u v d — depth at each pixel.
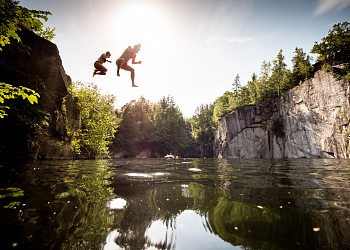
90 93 23.20
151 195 2.98
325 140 30.38
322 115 31.12
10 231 1.58
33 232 1.59
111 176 4.97
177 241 1.52
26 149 10.51
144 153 64.31
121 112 66.00
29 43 11.91
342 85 27.92
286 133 39.56
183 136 77.25
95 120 23.05
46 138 12.52
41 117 11.20
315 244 1.46
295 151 36.84
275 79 50.16
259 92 52.28
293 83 44.69
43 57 12.73
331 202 2.55
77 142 17.23
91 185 3.62
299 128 36.03
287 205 2.45
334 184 3.90
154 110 82.31
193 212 2.21
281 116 41.66
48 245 1.40
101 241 1.50
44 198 2.58
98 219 1.96
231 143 52.22
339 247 1.41
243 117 48.94
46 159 12.03
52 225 1.75
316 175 5.39
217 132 63.50
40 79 12.20
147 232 1.68
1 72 10.42
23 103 10.45
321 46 37.12
